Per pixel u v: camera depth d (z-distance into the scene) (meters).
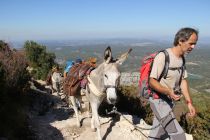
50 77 8.55
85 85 3.24
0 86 3.47
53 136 3.52
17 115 3.63
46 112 5.01
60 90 7.83
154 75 2.19
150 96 2.32
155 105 2.31
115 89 2.80
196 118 4.62
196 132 4.55
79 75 3.44
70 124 3.82
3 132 3.08
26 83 5.57
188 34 2.09
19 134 3.31
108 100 2.81
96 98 3.11
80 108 4.09
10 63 4.77
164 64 2.18
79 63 3.84
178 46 2.17
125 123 3.67
